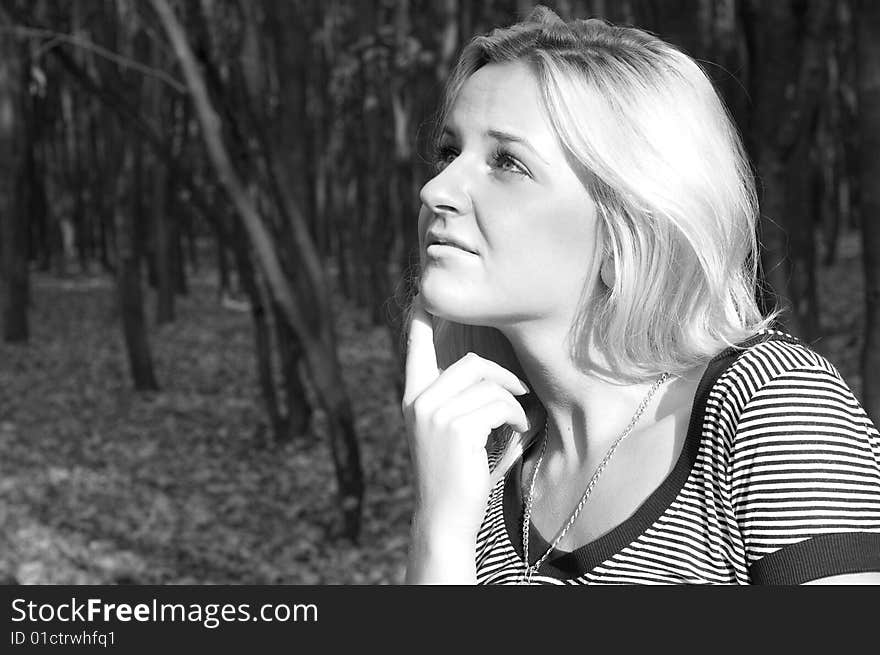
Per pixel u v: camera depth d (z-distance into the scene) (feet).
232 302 74.59
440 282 4.37
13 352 52.60
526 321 4.40
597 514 4.30
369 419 34.65
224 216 30.86
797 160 28.32
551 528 4.57
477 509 4.22
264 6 26.53
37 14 40.29
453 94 4.65
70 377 45.83
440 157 4.73
